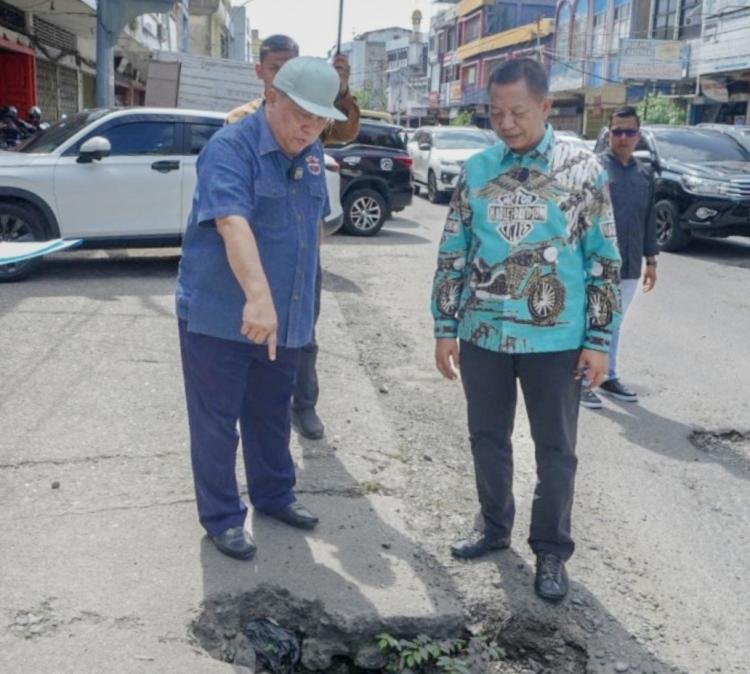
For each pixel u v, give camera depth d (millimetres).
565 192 3045
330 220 8891
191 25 42375
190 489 3898
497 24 46312
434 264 10656
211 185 2961
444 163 18234
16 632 2846
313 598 3123
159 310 7180
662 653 3051
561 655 3070
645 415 5469
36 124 13656
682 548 3797
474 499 4062
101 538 3438
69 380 5270
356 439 4605
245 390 3451
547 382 3150
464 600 3234
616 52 30141
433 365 6273
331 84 2945
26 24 15820
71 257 9789
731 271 11000
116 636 2855
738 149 13086
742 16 24000
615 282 3125
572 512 4055
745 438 5180
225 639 3029
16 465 4055
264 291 2863
